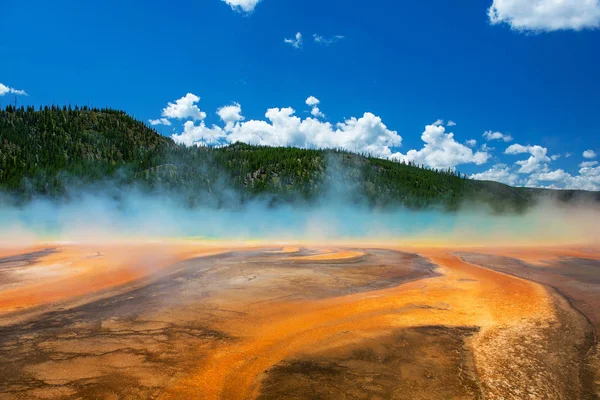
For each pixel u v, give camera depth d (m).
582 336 9.11
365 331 9.53
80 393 6.41
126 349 8.23
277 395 6.43
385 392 6.54
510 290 13.99
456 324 10.05
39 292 12.91
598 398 6.32
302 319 10.47
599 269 18.86
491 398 6.34
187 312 10.92
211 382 6.86
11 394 6.34
